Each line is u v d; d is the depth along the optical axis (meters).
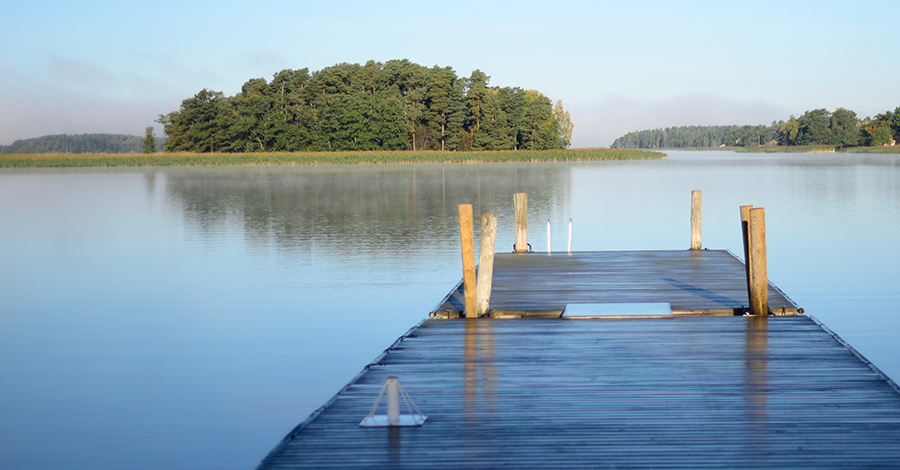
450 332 9.31
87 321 11.89
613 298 11.16
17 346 10.41
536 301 10.99
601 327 9.47
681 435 5.69
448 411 6.34
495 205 31.72
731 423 5.93
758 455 5.30
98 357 9.84
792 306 10.26
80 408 7.93
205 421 7.56
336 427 6.00
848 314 11.70
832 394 6.61
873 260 17.00
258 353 9.98
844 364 7.57
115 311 12.60
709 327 9.35
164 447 6.93
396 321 11.77
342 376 8.98
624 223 25.12
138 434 7.22
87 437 7.16
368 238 21.55
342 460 5.33
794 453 5.32
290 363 9.52
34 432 7.29
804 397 6.54
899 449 5.37
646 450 5.41
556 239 21.36
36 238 22.42
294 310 12.57
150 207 32.16
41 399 8.21
